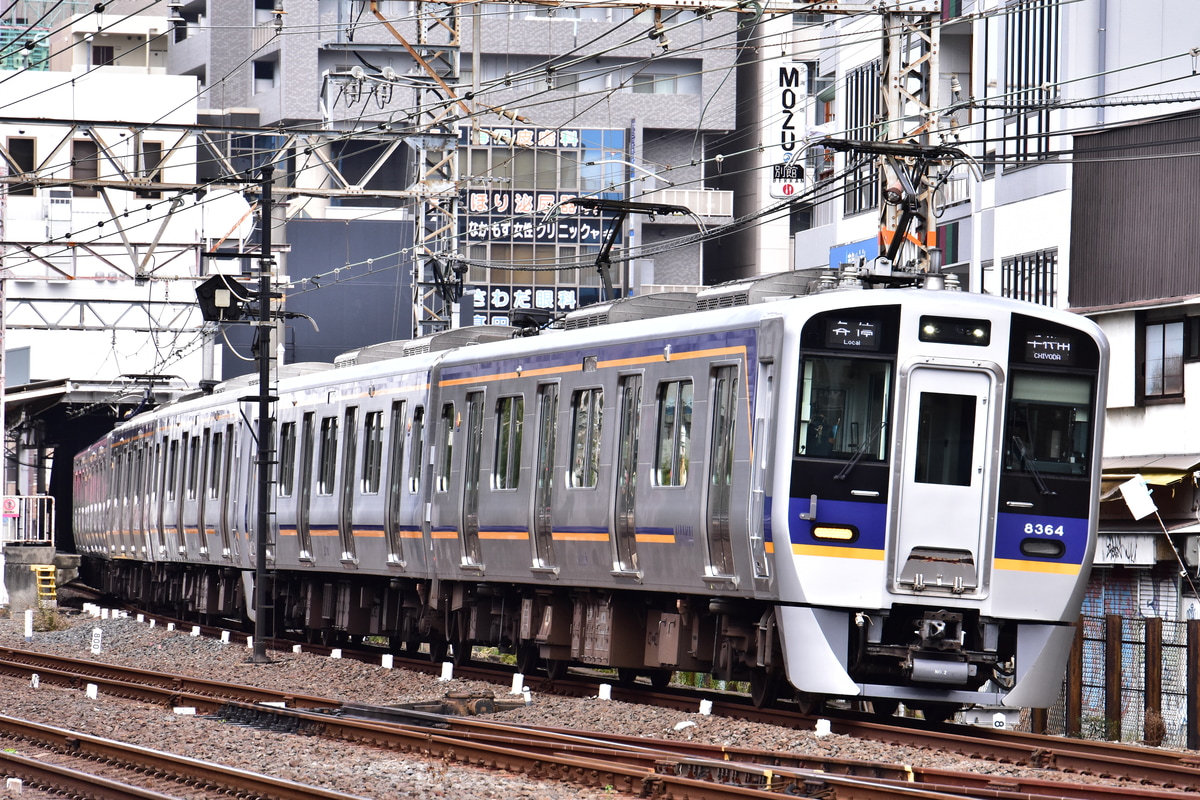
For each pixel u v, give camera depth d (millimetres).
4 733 53312
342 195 116688
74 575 148750
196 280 131000
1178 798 37062
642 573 60500
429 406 76312
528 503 67500
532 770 43969
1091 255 93312
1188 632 58688
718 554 56281
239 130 110125
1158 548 72000
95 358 155250
